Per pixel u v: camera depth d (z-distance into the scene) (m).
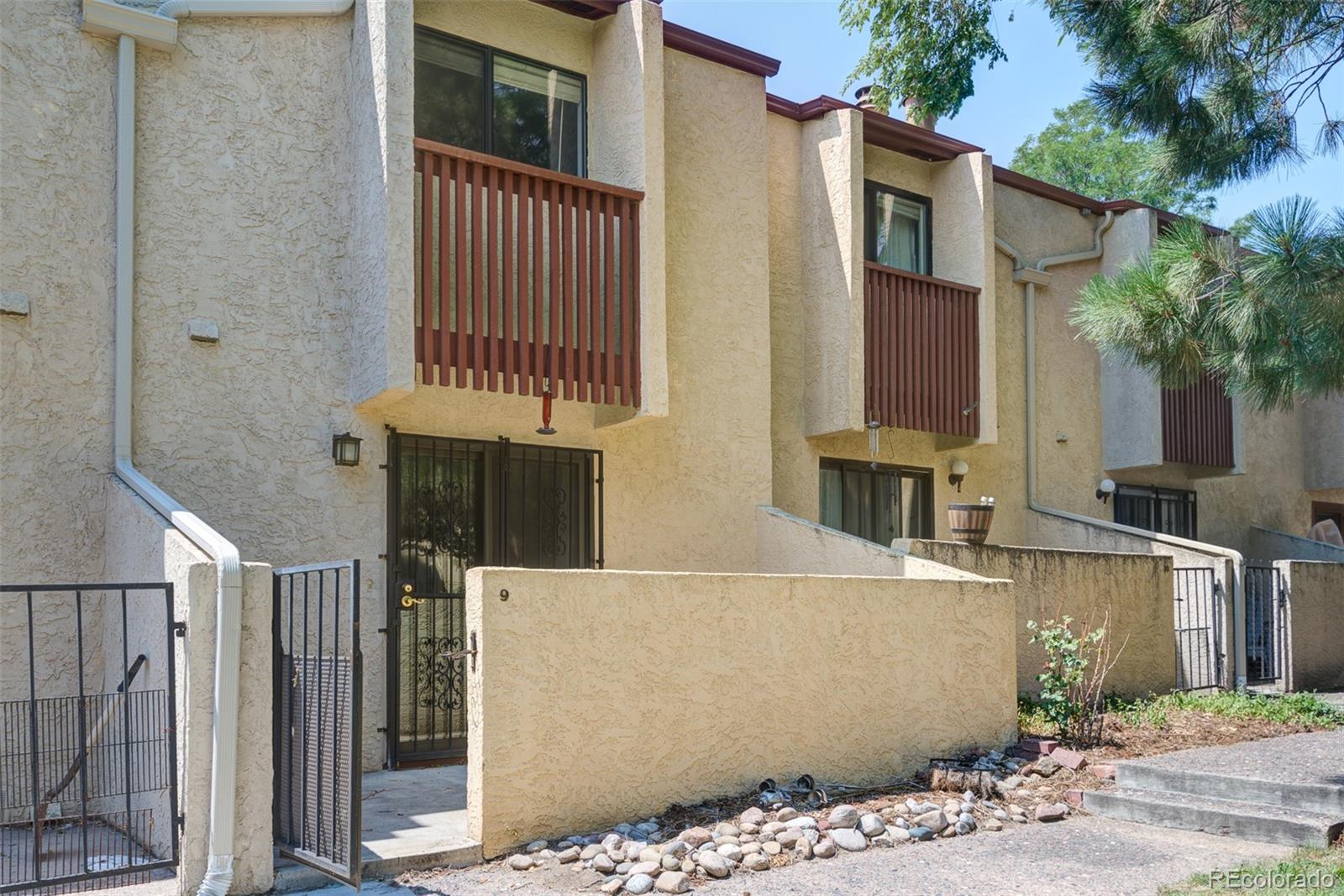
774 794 7.48
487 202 9.10
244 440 8.27
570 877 6.03
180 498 7.98
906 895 5.84
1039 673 10.49
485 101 9.84
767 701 7.71
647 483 10.36
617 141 10.11
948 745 8.76
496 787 6.37
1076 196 15.16
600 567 9.95
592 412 10.12
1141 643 11.71
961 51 17.19
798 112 12.10
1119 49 8.61
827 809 7.38
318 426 8.58
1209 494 17.14
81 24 7.86
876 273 12.18
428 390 9.16
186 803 5.55
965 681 8.94
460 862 6.22
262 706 5.77
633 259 9.80
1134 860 6.55
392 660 8.66
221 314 8.27
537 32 10.16
